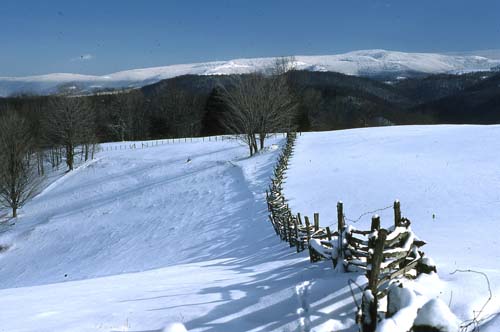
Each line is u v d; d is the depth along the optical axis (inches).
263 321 261.1
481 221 640.4
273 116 2031.3
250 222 993.5
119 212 1488.7
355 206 885.2
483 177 984.9
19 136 1913.1
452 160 1229.1
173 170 1915.6
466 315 241.0
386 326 193.9
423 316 195.0
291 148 1749.5
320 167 1368.1
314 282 307.0
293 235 638.5
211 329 254.7
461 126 2050.9
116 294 384.8
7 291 549.6
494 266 344.5
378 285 272.2
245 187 1373.0
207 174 1708.9
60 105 2413.9
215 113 3390.7
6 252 1373.0
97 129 3499.0
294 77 3036.4
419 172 1115.3
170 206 1405.0
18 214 1765.5
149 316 283.4
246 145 2153.1
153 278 507.5
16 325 287.9
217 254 808.9
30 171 2016.5
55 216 1630.2
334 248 354.9
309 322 248.5
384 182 1048.8
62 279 970.7
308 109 3572.8
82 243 1279.5
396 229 311.1
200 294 337.7
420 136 1766.7
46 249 1314.0
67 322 284.0
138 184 1823.3
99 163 2316.7
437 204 804.0
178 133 4003.4
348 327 241.3
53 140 2452.0
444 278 302.0
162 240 1087.0
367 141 1785.2
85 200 1775.3
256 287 344.2
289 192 1101.1
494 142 1438.2
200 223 1133.1
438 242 513.7
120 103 3809.1
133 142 2883.9
